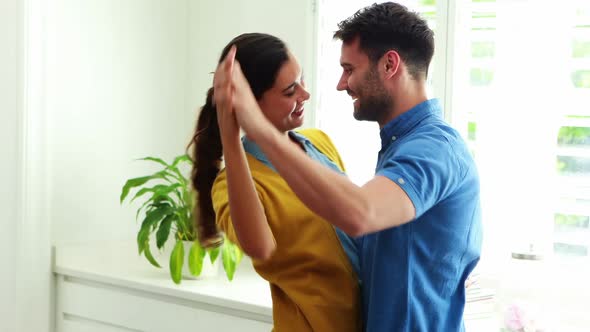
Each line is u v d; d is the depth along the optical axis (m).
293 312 1.51
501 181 2.37
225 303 2.25
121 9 2.88
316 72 2.67
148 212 2.49
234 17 2.93
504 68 2.35
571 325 2.15
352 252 1.49
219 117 1.22
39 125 2.66
